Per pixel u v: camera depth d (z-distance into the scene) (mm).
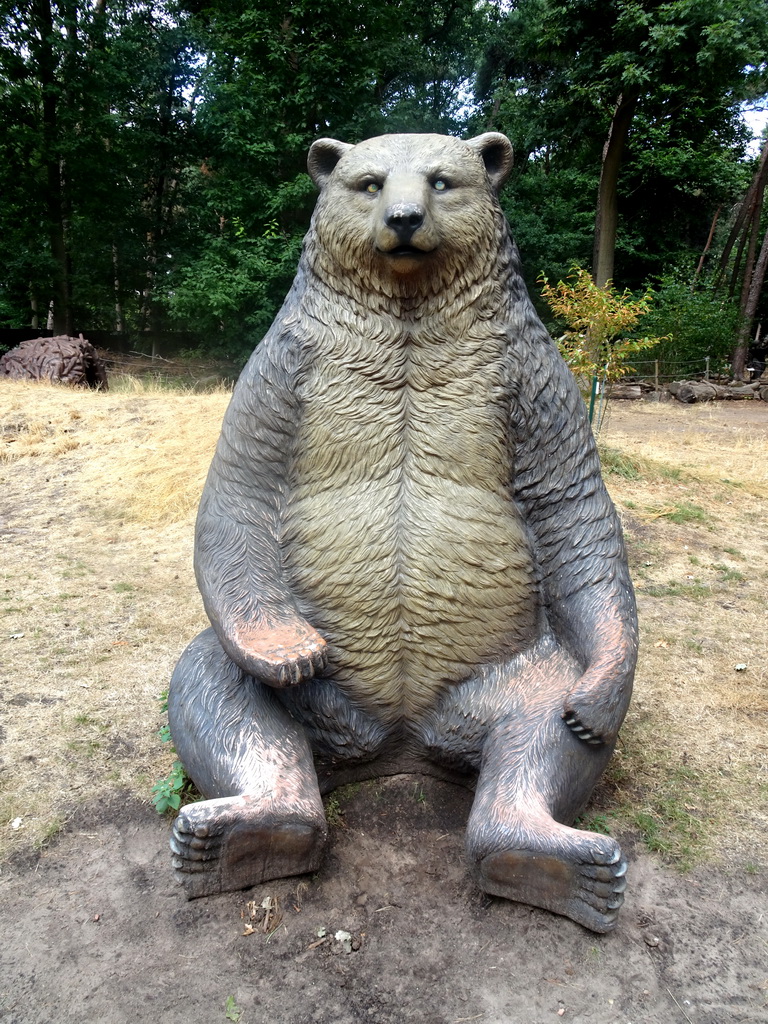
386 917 2146
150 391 10555
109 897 2252
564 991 1938
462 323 2219
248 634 2143
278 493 2305
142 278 18281
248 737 2197
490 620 2301
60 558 5320
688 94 17047
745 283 17000
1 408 8867
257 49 14703
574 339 7570
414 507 2236
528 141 17688
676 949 2076
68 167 16312
